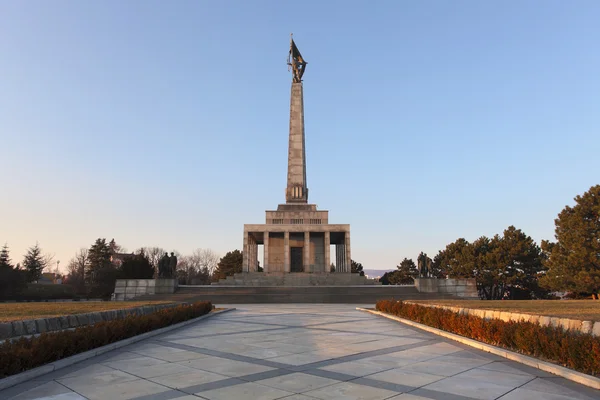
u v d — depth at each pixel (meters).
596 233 42.84
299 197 61.28
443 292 42.75
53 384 8.07
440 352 11.69
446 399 7.01
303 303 38.09
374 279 53.72
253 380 8.35
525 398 7.09
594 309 15.68
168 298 38.84
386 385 7.93
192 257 137.00
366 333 16.00
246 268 57.44
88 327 11.84
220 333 16.16
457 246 72.12
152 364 10.01
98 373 9.03
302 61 64.38
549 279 45.75
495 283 59.72
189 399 7.02
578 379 8.21
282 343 13.36
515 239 59.06
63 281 124.19
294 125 62.72
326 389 7.63
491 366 9.76
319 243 61.03
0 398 7.14
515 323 11.70
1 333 10.32
